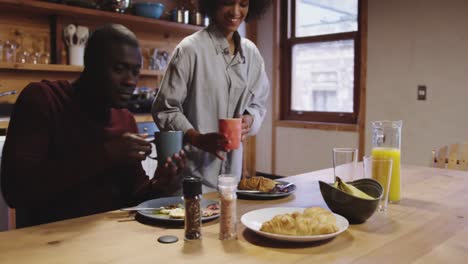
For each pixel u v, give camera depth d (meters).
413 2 3.82
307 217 1.08
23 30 3.46
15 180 1.21
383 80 4.08
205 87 1.84
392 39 3.99
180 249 0.98
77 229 1.12
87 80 1.33
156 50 4.25
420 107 3.86
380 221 1.22
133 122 1.60
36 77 3.55
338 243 1.03
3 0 3.03
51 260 0.91
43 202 1.26
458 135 3.64
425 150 3.86
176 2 4.50
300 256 0.95
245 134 1.87
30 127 1.25
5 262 0.90
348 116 4.44
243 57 1.93
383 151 1.41
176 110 1.81
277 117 4.97
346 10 4.40
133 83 1.33
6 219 2.75
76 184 1.20
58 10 3.34
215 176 1.85
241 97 1.94
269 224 1.03
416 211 1.33
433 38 3.72
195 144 1.68
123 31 1.31
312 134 4.64
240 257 0.94
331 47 4.55
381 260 0.93
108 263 0.90
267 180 1.54
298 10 4.80
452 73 3.64
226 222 1.04
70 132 1.33
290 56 4.90
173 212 1.19
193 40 1.83
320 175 1.87
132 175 1.49
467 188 1.65
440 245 1.03
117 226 1.15
